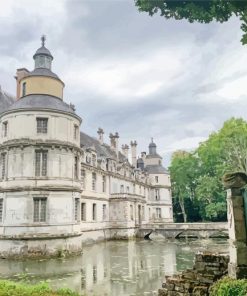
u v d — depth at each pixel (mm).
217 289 8961
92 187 43938
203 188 57844
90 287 16906
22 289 9828
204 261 11133
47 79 32688
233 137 51562
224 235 48500
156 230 50094
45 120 29938
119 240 46375
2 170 30312
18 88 38906
